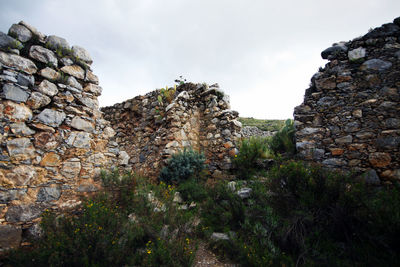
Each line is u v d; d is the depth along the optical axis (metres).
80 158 4.19
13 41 3.70
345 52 5.11
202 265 2.73
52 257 2.25
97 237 2.58
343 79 4.95
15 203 3.17
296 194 3.44
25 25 4.00
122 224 3.00
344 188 3.11
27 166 3.43
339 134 4.69
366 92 4.61
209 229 3.43
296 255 2.66
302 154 4.97
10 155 3.29
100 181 4.34
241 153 5.59
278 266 2.48
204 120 7.27
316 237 2.84
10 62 3.56
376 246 2.48
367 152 4.28
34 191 3.42
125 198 3.84
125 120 9.32
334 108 4.89
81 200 3.81
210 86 7.89
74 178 3.99
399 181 3.83
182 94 6.78
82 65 4.72
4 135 3.29
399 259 2.26
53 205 3.57
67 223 2.84
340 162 4.51
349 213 2.82
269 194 3.76
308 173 3.63
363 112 4.54
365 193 3.17
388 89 4.40
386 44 4.68
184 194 4.66
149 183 4.91
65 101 4.21
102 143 4.74
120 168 5.00
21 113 3.53
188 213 3.83
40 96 3.82
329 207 3.01
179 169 5.19
